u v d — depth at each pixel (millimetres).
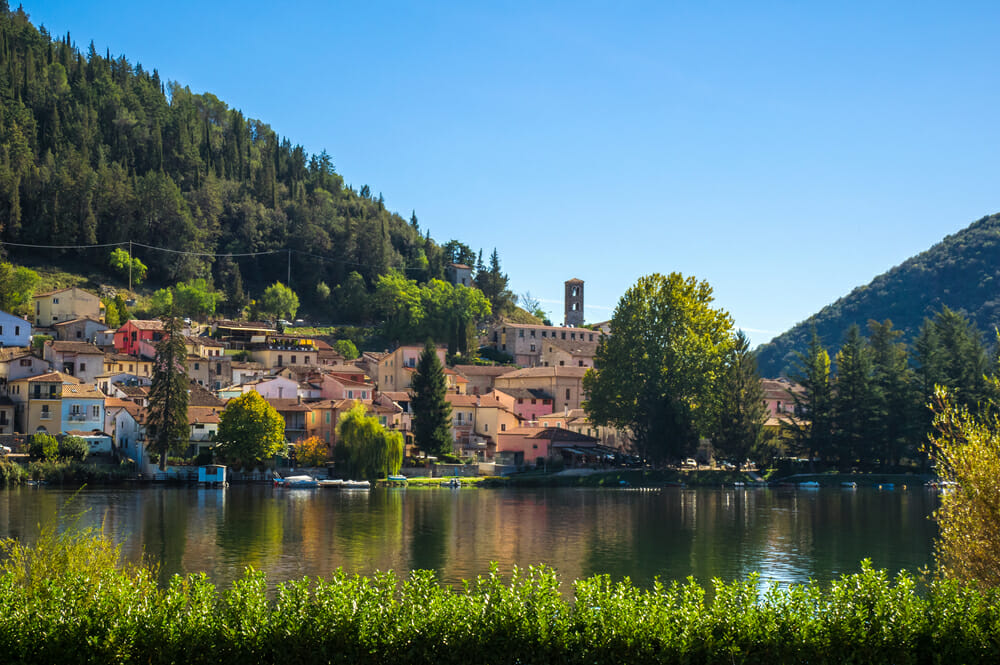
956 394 161000
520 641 26453
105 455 139250
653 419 149875
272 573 62156
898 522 97000
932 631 27188
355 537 79938
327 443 150875
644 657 26406
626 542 80062
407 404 179625
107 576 29859
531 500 119250
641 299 157375
